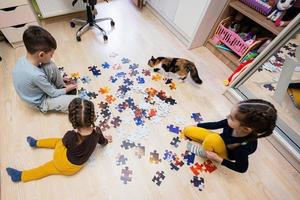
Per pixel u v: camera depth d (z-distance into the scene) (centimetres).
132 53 215
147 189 129
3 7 172
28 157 134
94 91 174
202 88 193
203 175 138
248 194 134
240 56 206
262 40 186
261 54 150
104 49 214
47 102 147
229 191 134
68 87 157
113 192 125
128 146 145
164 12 252
